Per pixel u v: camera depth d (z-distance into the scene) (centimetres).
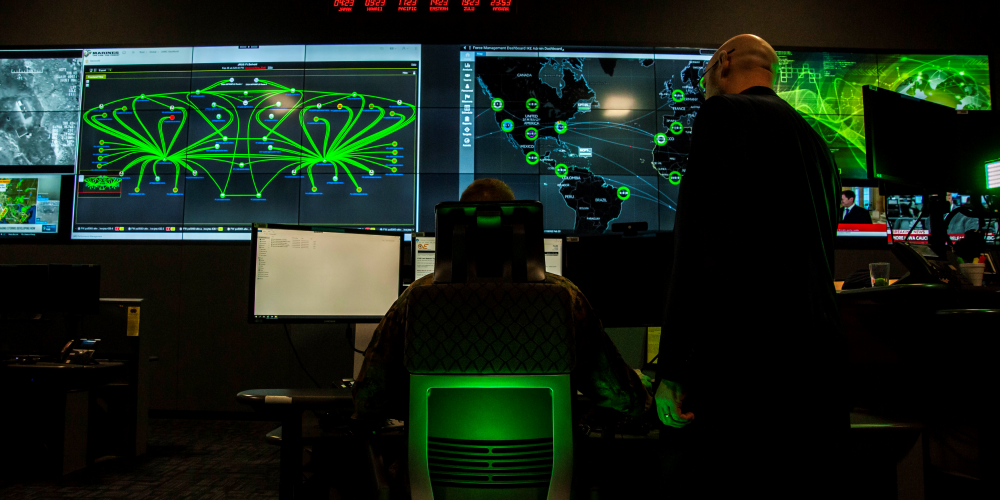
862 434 145
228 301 376
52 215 385
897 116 180
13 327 298
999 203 194
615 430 146
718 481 94
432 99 391
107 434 275
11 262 381
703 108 107
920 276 156
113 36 400
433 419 95
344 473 184
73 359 258
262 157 386
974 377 153
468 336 91
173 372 372
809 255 97
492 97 393
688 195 102
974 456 156
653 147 395
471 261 97
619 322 190
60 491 223
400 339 101
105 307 284
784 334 92
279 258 182
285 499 140
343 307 189
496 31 398
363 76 392
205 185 384
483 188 112
